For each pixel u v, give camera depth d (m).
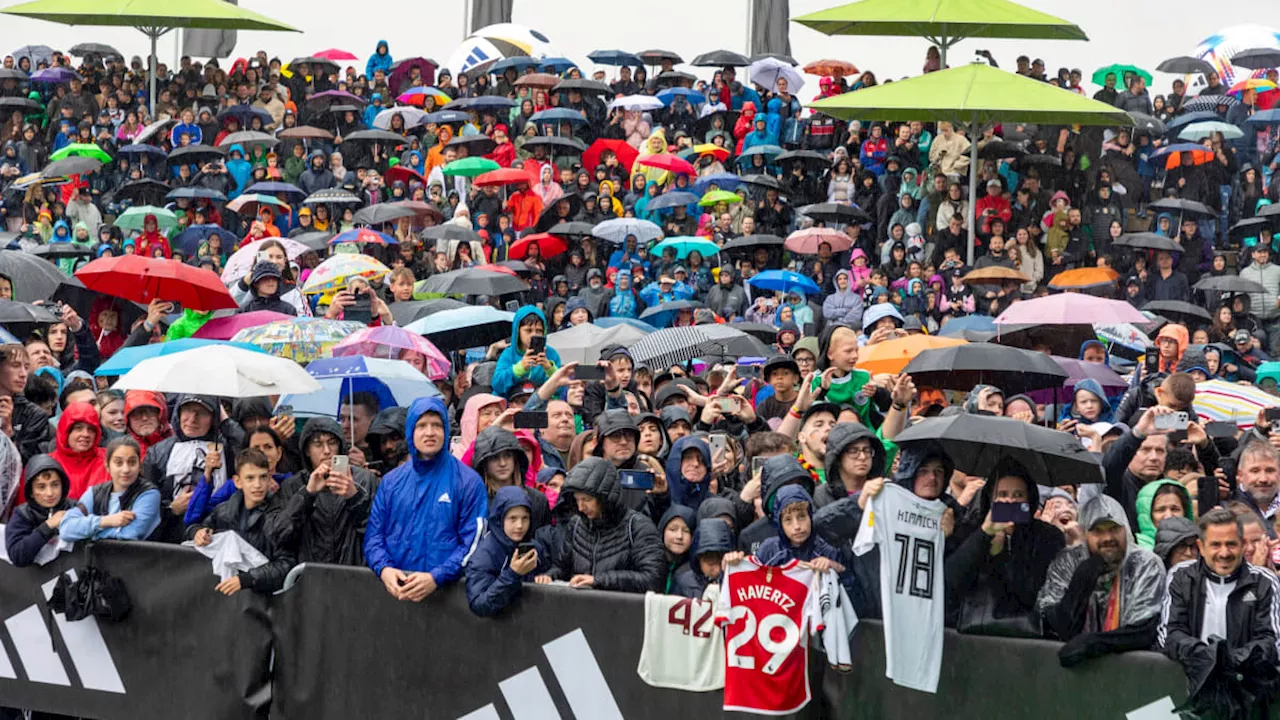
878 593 11.20
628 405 16.19
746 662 11.12
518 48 41.56
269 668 12.41
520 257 31.25
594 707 11.55
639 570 11.80
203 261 30.00
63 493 13.12
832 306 29.12
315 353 16.94
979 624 10.75
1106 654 10.39
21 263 20.31
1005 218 31.81
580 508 11.91
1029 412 14.41
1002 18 33.09
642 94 39.09
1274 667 9.98
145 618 12.70
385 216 31.41
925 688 10.85
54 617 12.98
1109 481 12.91
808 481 11.64
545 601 11.67
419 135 38.41
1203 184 33.28
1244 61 38.31
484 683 11.84
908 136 33.28
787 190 34.25
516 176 33.06
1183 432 12.94
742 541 11.78
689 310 26.00
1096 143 32.88
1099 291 30.03
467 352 22.39
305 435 13.15
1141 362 18.41
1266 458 13.24
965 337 21.31
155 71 39.34
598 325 21.73
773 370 16.02
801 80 38.44
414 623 12.06
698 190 33.81
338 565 12.33
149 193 35.28
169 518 13.24
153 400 14.77
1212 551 10.40
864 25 34.28
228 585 12.41
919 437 11.05
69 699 12.96
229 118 38.09
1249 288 28.36
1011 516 10.67
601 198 33.00
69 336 18.41
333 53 42.91
